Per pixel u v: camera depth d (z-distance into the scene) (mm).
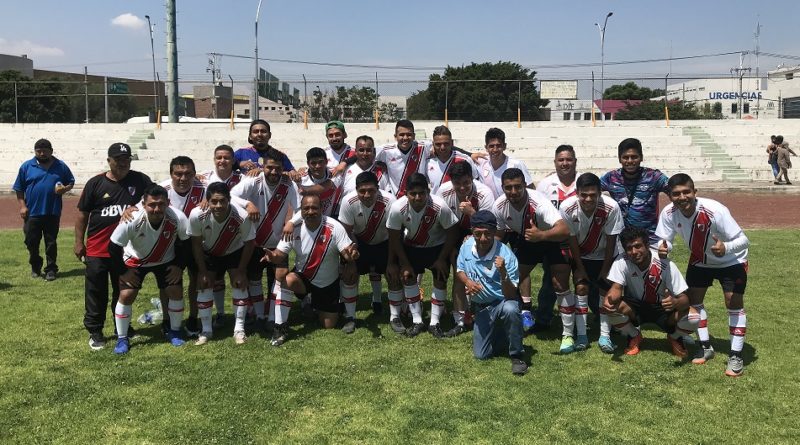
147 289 7523
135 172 5754
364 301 7195
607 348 5211
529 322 5953
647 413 3949
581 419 3869
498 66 52062
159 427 3768
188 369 4766
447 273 5793
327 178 6371
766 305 6496
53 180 8008
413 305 5840
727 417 3883
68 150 24172
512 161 6520
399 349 5305
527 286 5930
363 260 6238
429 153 6680
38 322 6047
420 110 30328
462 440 3602
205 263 5605
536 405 4082
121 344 5238
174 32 25703
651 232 5586
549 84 29781
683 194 4730
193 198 5820
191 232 5348
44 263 9172
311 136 25672
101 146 24875
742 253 4766
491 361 4988
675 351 5105
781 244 10430
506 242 6145
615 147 24938
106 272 5410
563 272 5270
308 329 5973
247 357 5074
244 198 5906
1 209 16703
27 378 4555
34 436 3645
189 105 55375
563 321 5289
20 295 7145
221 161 6035
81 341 5477
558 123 27984
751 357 4984
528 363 4949
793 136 25562
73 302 6824
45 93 34906
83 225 5523
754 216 15000
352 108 29375
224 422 3828
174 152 24047
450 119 30250
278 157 5887
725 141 25484
